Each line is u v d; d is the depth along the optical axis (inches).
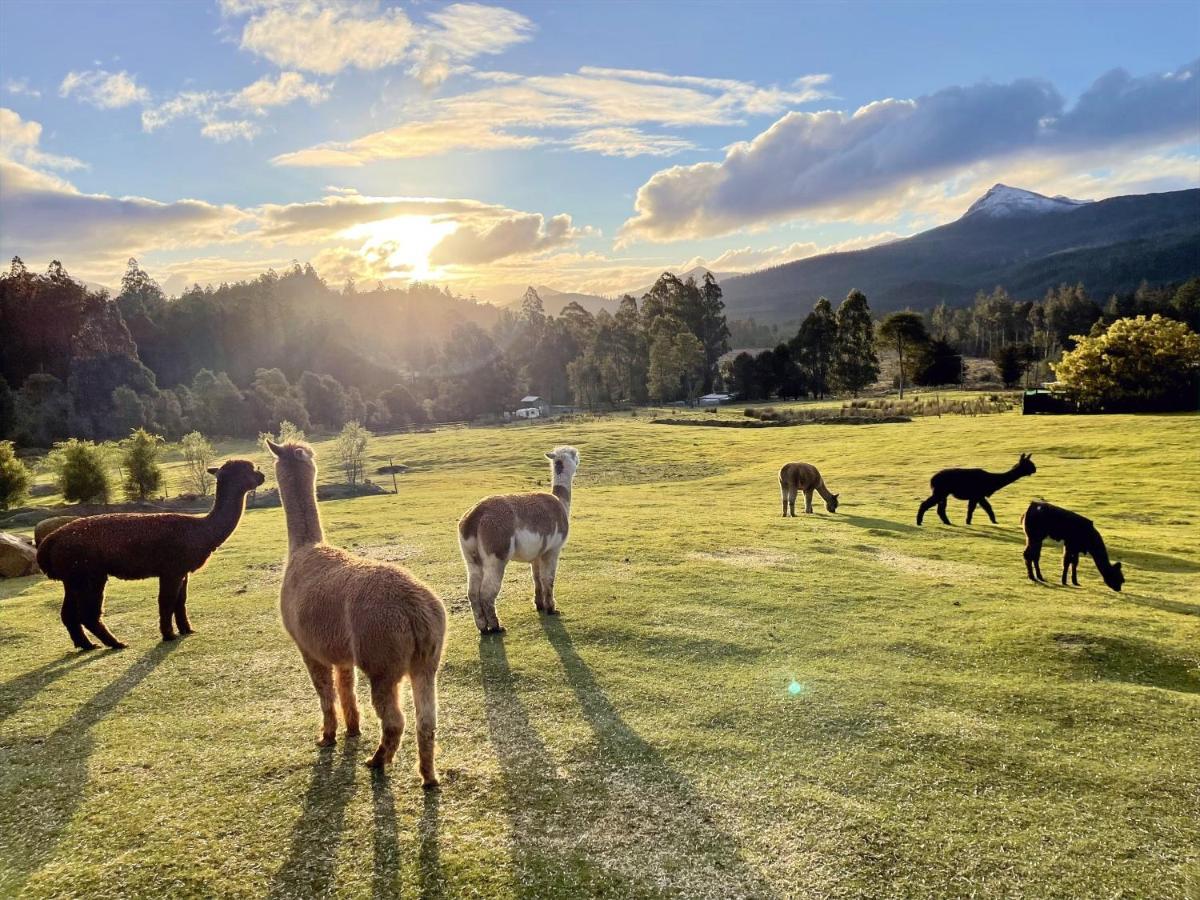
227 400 2667.3
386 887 156.4
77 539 302.2
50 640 328.5
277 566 474.9
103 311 3137.3
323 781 197.2
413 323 6427.2
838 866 163.6
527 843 170.7
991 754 214.1
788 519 686.5
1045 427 1370.6
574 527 623.8
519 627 327.6
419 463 1521.9
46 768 207.2
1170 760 211.5
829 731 227.9
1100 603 389.4
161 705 249.9
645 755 211.6
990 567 484.7
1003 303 4690.0
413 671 184.4
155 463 1159.0
